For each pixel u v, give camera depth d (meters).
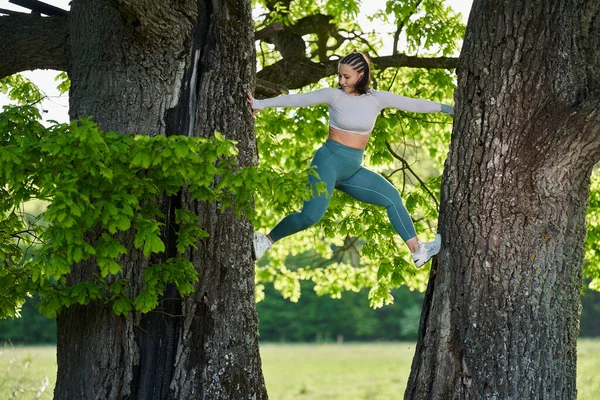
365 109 6.75
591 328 39.09
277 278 13.98
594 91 6.25
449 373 6.61
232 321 7.16
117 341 6.96
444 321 6.69
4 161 5.61
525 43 6.47
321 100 6.75
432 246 6.73
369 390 22.20
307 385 23.66
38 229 7.14
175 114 7.10
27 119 6.64
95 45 7.17
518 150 6.45
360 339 41.19
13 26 7.77
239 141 7.23
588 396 13.10
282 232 6.95
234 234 7.18
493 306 6.52
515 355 6.46
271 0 11.96
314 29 11.68
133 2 6.39
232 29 7.22
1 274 7.00
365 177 6.95
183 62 7.10
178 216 6.68
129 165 5.67
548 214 6.51
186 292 6.54
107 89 7.08
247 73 7.36
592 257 11.62
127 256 6.90
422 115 11.71
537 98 6.41
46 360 22.09
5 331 32.31
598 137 6.27
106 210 5.60
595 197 11.43
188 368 7.02
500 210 6.52
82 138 5.35
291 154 12.38
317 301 41.31
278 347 38.62
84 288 6.39
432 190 11.30
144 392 6.96
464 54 6.80
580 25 6.59
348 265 13.53
